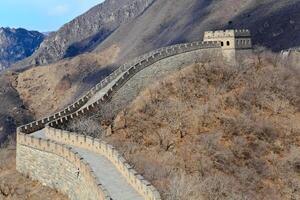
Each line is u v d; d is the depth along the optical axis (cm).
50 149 5803
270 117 9019
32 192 5862
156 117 8719
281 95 9500
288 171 7862
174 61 9900
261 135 8531
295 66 10725
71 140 5994
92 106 8325
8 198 5862
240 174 7531
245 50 10431
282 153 8275
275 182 7644
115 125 8450
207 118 8675
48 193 5688
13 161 7481
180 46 10038
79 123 7619
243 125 8612
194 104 9025
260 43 18812
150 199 3609
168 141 8088
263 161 8012
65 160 5425
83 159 4844
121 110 8844
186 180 5875
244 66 10038
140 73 9400
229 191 6681
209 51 10319
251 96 9331
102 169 4681
